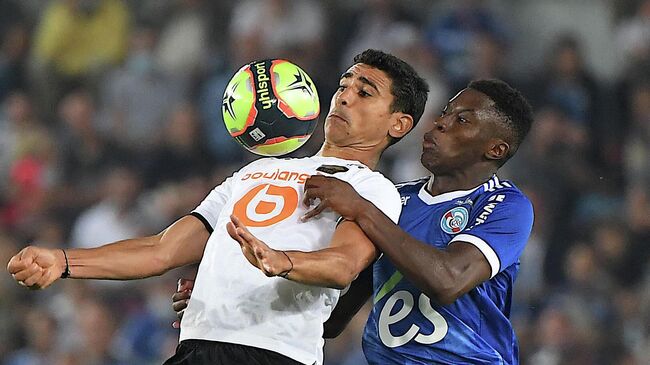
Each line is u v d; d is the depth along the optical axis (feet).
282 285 47.91
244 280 48.16
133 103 149.48
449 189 55.93
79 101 149.89
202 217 52.08
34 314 125.39
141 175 140.05
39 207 142.72
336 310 57.47
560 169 131.64
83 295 124.67
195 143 142.10
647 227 126.62
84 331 120.78
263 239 48.70
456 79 140.77
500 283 54.70
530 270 123.85
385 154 131.23
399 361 54.65
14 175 145.89
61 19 157.48
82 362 119.65
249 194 50.57
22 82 159.53
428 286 49.60
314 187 48.70
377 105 52.75
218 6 157.38
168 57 154.20
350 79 53.31
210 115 143.54
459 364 54.08
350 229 47.93
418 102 53.83
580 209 130.11
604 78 151.94
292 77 50.80
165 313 119.65
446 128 55.83
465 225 54.08
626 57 151.53
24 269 46.78
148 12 160.97
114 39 158.92
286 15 148.97
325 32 150.51
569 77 141.18
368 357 55.77
